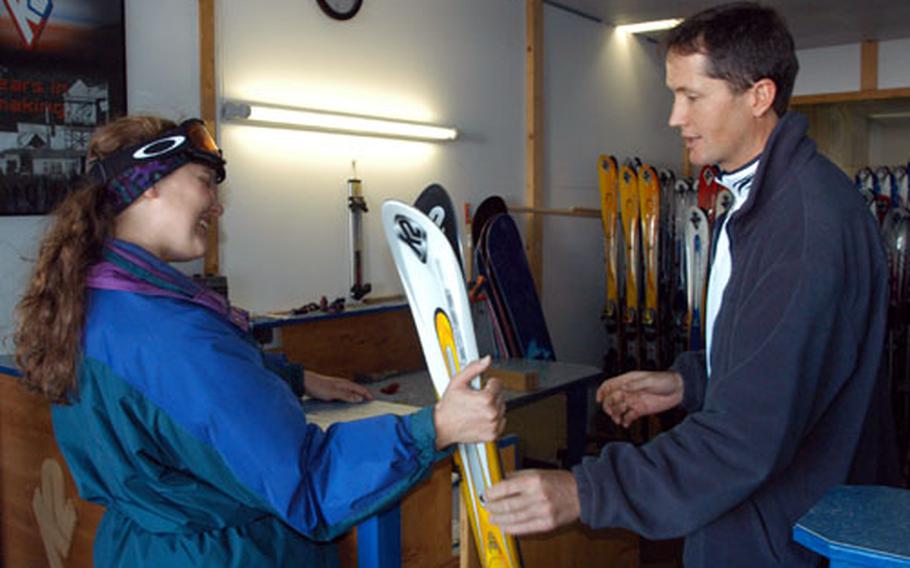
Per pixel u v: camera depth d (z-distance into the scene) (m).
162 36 2.68
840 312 1.12
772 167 1.18
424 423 1.19
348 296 3.35
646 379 1.63
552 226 4.69
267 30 2.99
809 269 1.09
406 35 3.59
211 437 1.11
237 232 2.91
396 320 3.27
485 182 4.12
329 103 3.24
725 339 1.21
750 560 1.22
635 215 4.75
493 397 1.19
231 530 1.22
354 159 3.35
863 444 1.26
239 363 1.15
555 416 2.95
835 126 8.57
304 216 3.15
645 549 3.32
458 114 3.91
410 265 1.49
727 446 1.10
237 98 2.90
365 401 2.06
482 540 1.60
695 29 1.24
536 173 4.44
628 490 1.14
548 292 4.68
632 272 4.77
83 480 1.24
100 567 1.26
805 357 1.09
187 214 1.27
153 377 1.12
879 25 5.34
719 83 1.22
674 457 1.13
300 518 1.12
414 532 1.73
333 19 3.23
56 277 1.15
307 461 1.14
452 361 1.44
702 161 1.31
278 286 3.07
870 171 5.95
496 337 3.37
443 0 3.79
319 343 2.96
